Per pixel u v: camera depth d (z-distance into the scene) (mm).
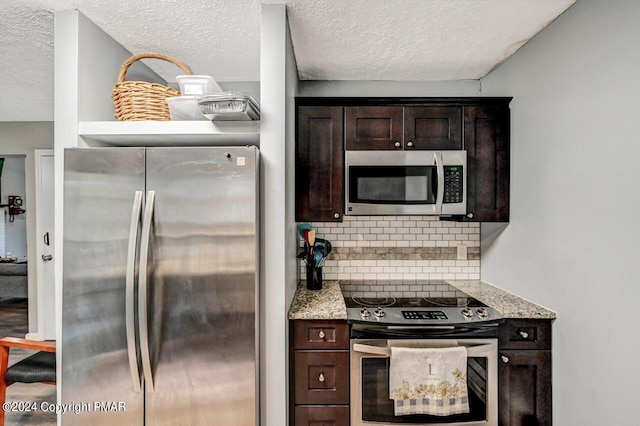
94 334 1587
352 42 2021
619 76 1348
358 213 2209
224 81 2686
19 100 3154
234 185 1574
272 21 1670
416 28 1859
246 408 1573
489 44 2035
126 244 1574
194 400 1574
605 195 1422
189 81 1756
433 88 2635
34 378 2025
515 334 1806
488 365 1793
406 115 2227
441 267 2656
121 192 1583
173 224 1573
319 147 2225
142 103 1808
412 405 1732
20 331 4094
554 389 1768
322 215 2221
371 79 2605
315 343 1809
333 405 1807
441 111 2223
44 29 1888
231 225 1574
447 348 1745
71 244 1598
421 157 2201
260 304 1683
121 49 2084
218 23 1827
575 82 1596
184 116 1799
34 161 3863
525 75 2025
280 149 1687
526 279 2014
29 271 3877
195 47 2109
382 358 1795
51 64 2363
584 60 1536
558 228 1724
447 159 2199
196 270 1570
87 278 1590
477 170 2221
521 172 2064
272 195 1687
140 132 1761
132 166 1581
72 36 1708
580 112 1564
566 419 1676
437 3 1627
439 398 1718
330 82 2629
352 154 2211
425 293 2236
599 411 1465
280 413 1676
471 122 2221
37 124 3855
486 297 2113
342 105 2230
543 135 1848
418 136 2227
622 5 1328
